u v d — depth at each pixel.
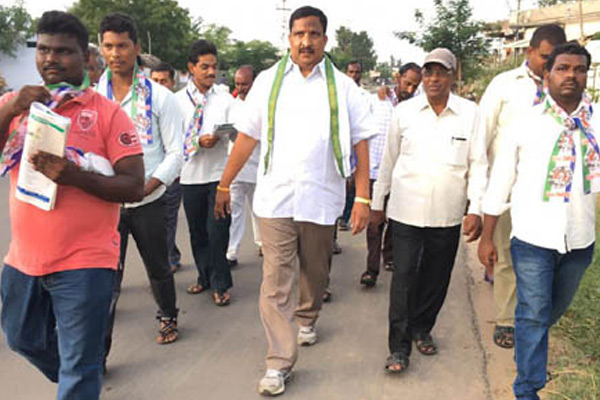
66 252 2.64
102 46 3.83
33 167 2.45
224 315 4.82
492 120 4.19
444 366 3.94
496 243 4.19
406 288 3.80
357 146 3.72
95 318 2.70
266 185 3.66
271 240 3.66
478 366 3.93
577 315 4.34
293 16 3.55
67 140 2.61
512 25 27.27
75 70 2.65
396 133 3.89
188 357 4.09
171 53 38.47
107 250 2.73
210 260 5.02
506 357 4.05
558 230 3.08
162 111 3.92
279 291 3.69
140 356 4.10
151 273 4.10
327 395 3.58
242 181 5.92
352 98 3.68
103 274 2.71
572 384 3.44
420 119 3.79
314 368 3.92
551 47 3.92
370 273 5.42
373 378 3.79
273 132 3.63
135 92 3.87
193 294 5.29
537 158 3.14
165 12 37.53
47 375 3.09
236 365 3.98
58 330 2.71
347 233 7.42
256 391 3.64
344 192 3.85
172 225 5.68
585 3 24.41
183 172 5.05
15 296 2.74
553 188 3.09
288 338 3.66
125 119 2.76
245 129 3.79
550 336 4.19
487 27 19.23
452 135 3.76
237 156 3.87
